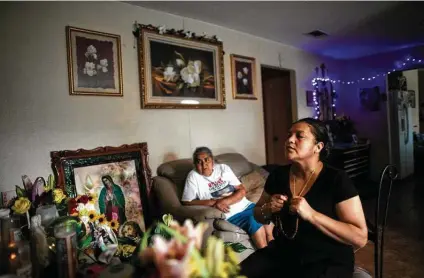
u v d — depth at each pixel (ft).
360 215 3.81
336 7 9.44
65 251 3.91
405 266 7.00
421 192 13.16
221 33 10.90
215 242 2.42
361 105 16.70
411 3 9.35
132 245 4.85
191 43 9.73
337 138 16.12
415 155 18.24
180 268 2.09
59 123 7.14
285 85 14.80
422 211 10.69
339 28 11.68
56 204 5.13
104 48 7.85
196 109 10.01
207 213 6.70
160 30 8.91
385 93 15.71
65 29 7.23
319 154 4.31
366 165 15.78
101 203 7.50
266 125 15.74
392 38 13.37
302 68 14.78
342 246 3.96
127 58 8.36
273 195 4.29
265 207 4.42
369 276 4.27
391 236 8.70
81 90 7.43
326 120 16.08
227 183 7.89
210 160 7.74
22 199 4.66
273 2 8.81
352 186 3.90
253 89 12.06
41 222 4.58
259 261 4.33
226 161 9.68
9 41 6.44
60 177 6.94
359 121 16.84
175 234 2.37
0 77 6.32
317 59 15.72
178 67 9.39
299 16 10.11
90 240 4.61
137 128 8.54
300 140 4.15
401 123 15.43
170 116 9.31
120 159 8.02
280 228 4.27
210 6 8.93
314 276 3.70
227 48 11.12
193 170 7.92
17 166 6.54
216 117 10.66
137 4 8.53
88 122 7.60
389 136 15.24
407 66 15.17
